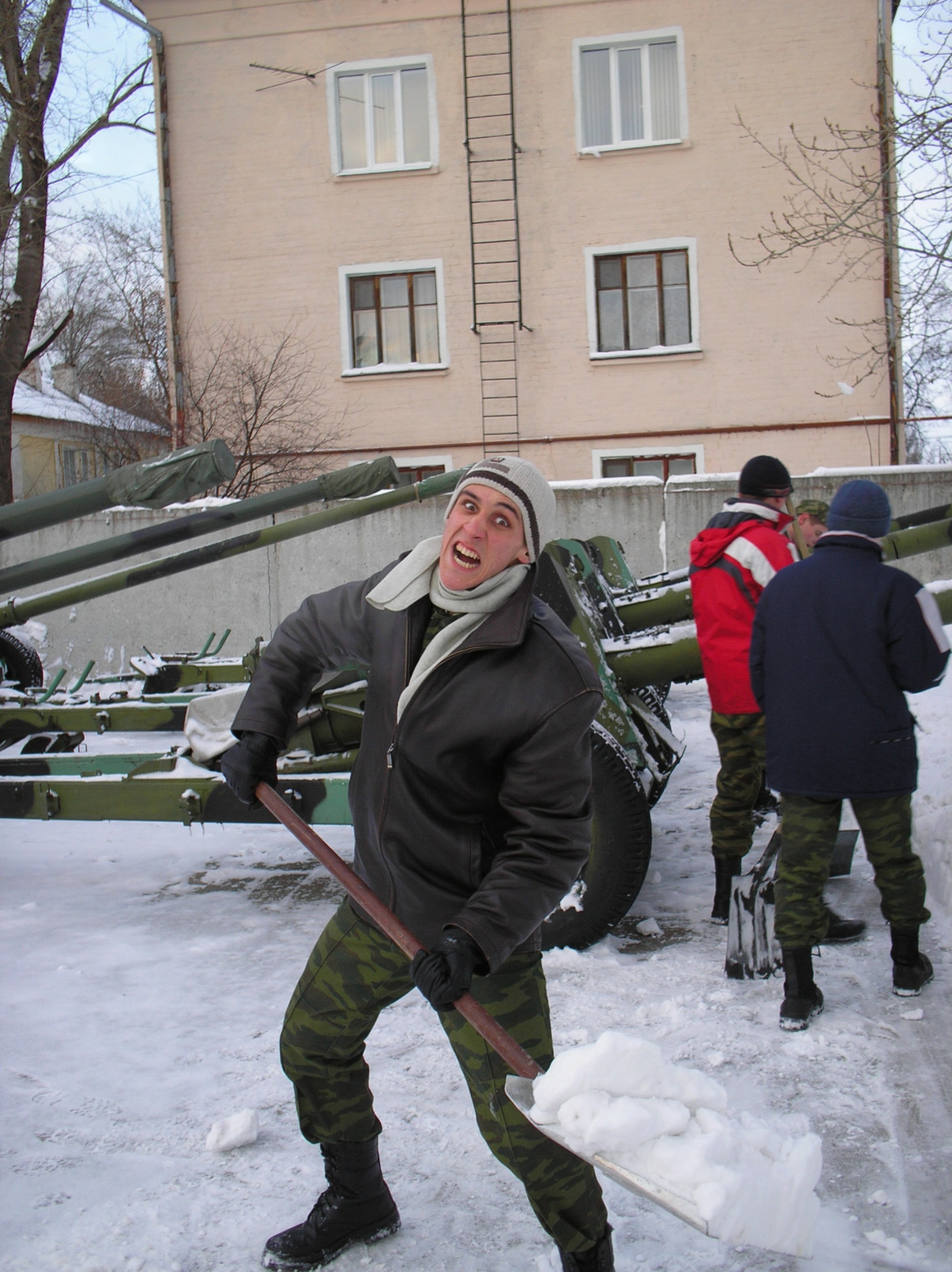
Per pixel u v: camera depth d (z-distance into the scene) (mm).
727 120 16703
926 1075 3094
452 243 17344
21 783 5031
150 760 5184
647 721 4969
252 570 11031
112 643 11312
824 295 16422
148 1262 2363
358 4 17266
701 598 4449
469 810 2072
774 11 16500
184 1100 3098
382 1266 2340
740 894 3904
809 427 16750
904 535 4531
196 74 17672
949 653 3477
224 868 5586
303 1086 2320
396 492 5672
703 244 16844
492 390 17375
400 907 2119
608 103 17062
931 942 4051
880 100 13828
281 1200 2596
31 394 34781
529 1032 2084
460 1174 2689
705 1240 2393
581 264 17125
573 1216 2064
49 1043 3477
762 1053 3262
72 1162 2771
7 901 5062
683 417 17047
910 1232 2404
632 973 3947
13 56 16922
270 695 2279
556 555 5035
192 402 17656
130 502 4070
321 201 17562
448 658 1999
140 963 4203
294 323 17719
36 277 18188
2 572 4961
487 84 17047
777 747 3525
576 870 1986
